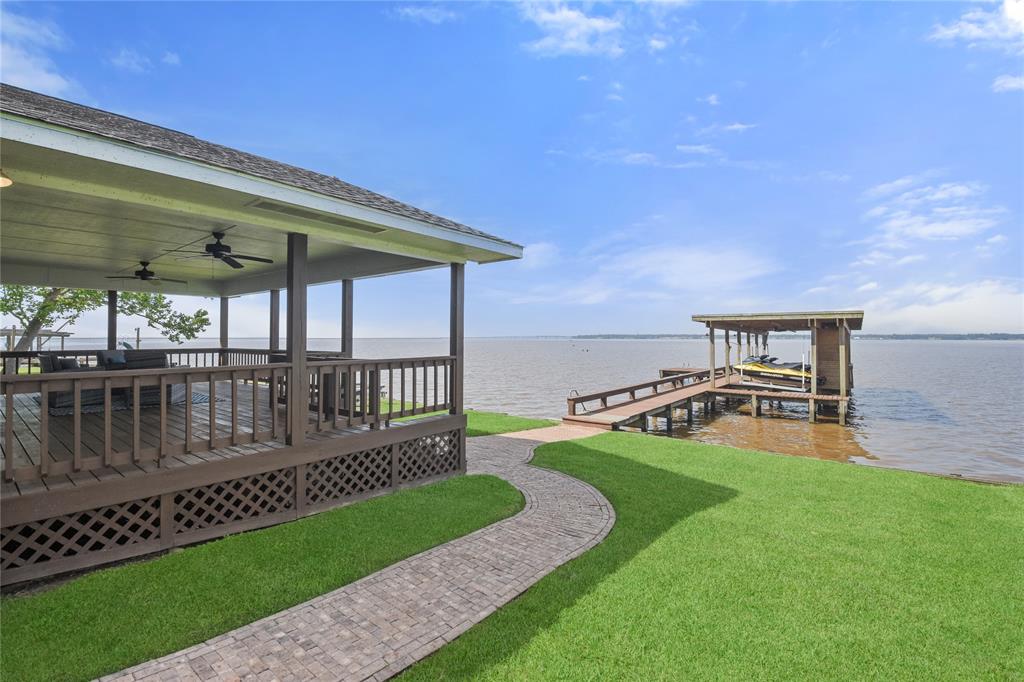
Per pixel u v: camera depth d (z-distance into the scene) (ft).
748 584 11.09
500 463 22.86
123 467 12.29
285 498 14.87
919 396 71.41
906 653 8.63
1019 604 10.36
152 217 16.34
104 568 11.34
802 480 20.02
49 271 27.35
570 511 15.98
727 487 18.93
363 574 11.29
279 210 13.62
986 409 58.29
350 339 26.32
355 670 7.88
